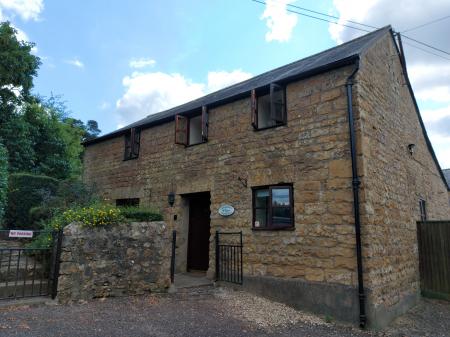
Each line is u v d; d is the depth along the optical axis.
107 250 6.31
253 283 7.33
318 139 6.77
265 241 7.30
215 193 8.53
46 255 6.14
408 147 9.02
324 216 6.43
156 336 4.57
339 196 6.29
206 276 8.41
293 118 7.25
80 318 5.02
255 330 5.19
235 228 7.94
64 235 5.88
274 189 7.39
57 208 8.97
